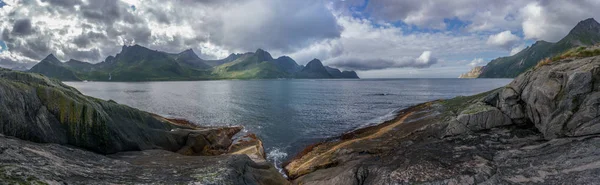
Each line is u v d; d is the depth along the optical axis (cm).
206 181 1515
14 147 1341
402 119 4503
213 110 7250
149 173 1616
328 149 3306
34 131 1809
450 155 2211
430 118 3847
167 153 2498
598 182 1494
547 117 2378
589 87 2167
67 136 2017
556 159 1819
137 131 2780
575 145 1911
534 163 1850
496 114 2828
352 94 12694
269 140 4175
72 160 1550
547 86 2478
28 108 1847
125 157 2195
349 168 2302
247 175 1953
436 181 1797
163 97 11331
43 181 1066
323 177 2366
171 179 1518
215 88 19462
